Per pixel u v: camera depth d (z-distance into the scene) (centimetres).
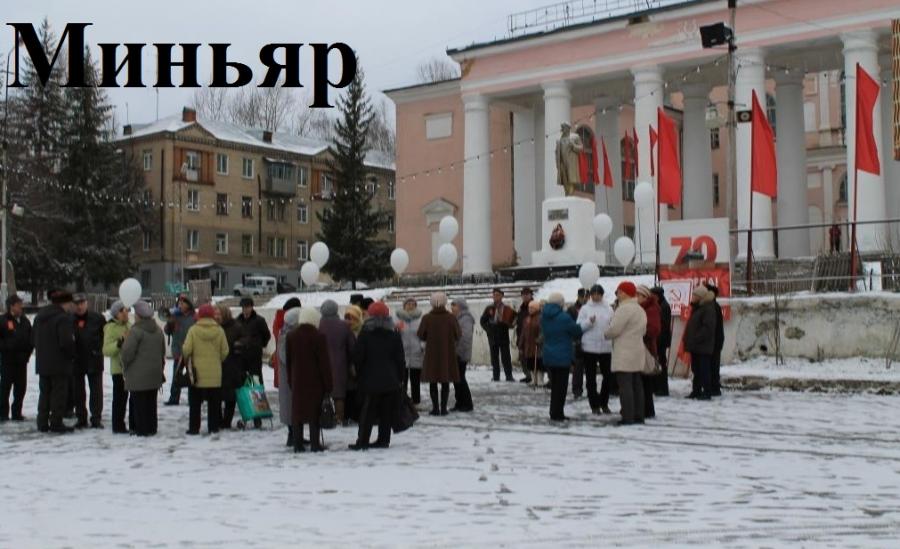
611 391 1886
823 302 2127
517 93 4784
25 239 5594
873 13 3797
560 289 3259
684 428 1403
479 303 2795
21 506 896
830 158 5944
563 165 3653
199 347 1416
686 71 4416
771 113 5825
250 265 7456
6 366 1633
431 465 1102
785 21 3981
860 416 1528
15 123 5888
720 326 1830
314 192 7925
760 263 2534
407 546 706
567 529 759
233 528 777
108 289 6109
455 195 5284
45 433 1474
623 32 4372
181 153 7062
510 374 2323
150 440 1383
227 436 1420
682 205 4938
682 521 788
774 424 1439
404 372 1298
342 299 3828
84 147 5928
